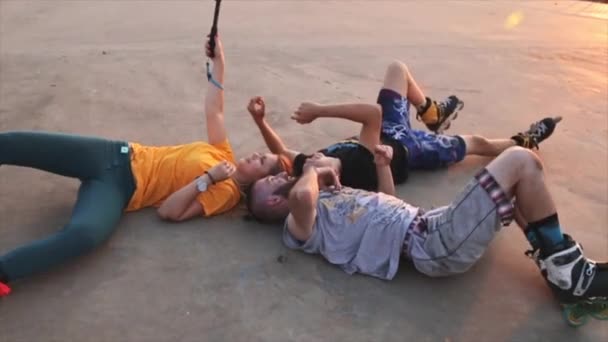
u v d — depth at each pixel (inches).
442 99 186.5
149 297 103.9
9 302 101.4
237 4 294.4
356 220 113.5
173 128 161.8
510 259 117.5
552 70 214.7
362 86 194.4
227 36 240.1
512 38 253.1
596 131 169.3
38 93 179.8
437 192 137.4
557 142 161.8
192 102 177.9
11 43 226.2
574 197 137.6
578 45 244.5
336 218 114.5
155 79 193.6
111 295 103.9
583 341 100.3
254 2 299.7
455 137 146.7
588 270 100.8
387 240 111.3
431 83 198.7
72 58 209.8
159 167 124.3
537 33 263.0
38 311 100.0
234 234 120.0
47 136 117.0
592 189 141.0
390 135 139.1
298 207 108.7
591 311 102.9
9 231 117.5
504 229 125.6
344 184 127.0
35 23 255.1
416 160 141.8
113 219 114.4
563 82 203.8
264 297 105.1
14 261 100.9
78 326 97.7
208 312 101.6
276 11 284.0
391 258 110.5
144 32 243.9
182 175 123.8
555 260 102.0
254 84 191.5
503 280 112.2
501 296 108.4
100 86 186.5
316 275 110.7
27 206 125.3
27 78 190.9
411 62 217.5
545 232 103.2
